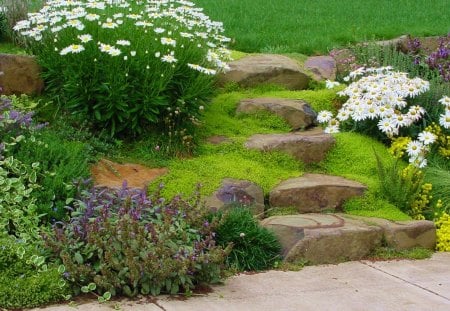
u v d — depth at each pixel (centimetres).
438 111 761
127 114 646
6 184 521
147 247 464
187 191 595
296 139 693
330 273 525
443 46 925
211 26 805
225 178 621
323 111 768
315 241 546
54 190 537
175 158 651
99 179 587
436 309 457
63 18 715
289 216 600
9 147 560
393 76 755
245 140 697
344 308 452
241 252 532
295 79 851
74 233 478
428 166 709
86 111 654
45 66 686
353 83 775
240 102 773
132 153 652
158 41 691
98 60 652
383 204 638
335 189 632
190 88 668
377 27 1127
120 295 454
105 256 452
